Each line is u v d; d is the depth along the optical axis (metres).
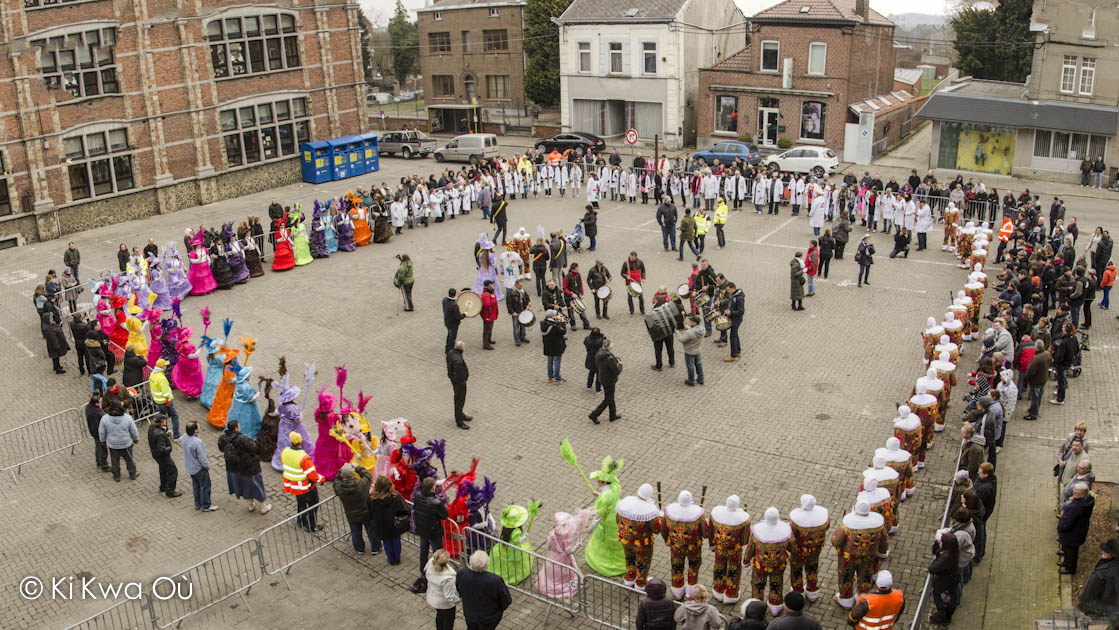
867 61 47.28
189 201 40.41
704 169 35.22
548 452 17.09
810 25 45.38
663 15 49.72
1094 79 39.50
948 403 18.33
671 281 27.14
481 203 34.91
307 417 19.05
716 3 52.50
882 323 23.39
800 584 12.20
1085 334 21.75
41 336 24.66
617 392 19.70
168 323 21.17
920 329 22.92
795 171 43.00
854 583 12.33
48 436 18.67
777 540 11.65
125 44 36.72
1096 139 40.53
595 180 35.66
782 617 10.02
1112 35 38.44
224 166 41.62
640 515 12.33
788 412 18.42
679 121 51.34
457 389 17.98
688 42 50.62
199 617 12.75
